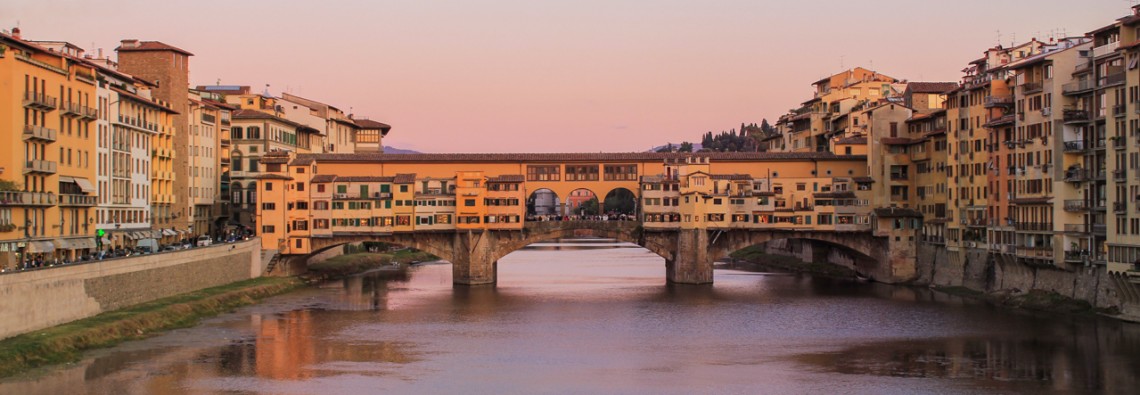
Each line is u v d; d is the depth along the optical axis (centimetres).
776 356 10962
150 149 15925
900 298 15488
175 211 17350
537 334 12344
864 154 18612
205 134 18825
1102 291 12619
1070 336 11512
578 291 16750
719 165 18675
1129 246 11669
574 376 10000
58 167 12581
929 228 17262
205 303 13600
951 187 16388
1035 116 13800
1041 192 13650
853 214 17762
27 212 11806
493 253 17862
